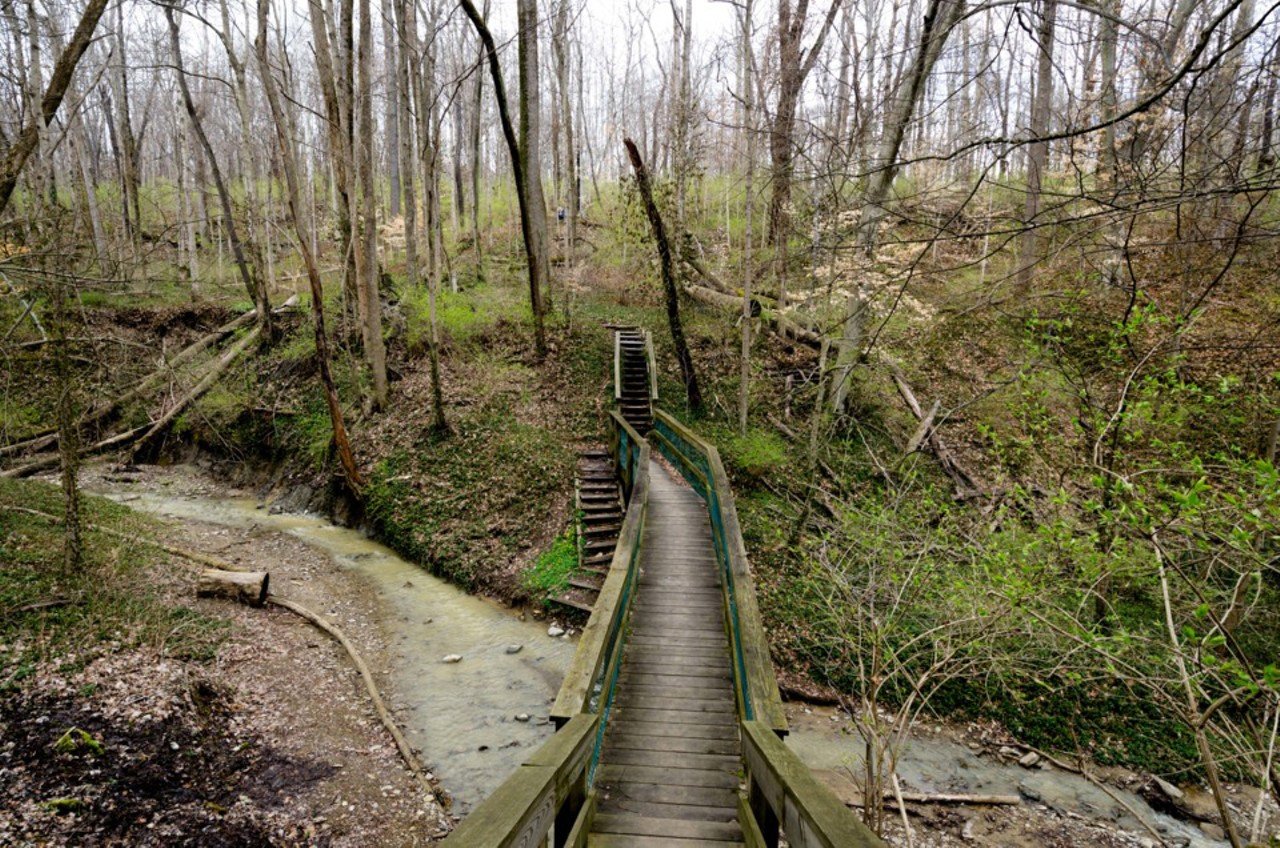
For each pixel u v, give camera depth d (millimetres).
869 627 7039
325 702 7230
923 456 12086
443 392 15430
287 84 16234
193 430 16422
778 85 12430
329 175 24484
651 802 3924
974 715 7621
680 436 12008
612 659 4988
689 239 19359
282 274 24172
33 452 14742
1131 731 7305
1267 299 5445
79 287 8086
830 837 1681
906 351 13102
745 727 3500
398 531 12195
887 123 8180
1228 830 2969
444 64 23906
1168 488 4484
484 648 8930
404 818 5676
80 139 17031
